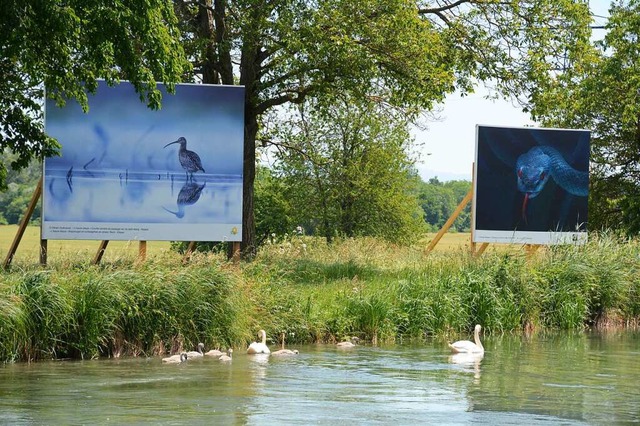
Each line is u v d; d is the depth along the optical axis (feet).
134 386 48.39
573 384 51.93
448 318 78.28
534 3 109.70
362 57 96.99
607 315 91.09
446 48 107.96
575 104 116.26
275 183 157.48
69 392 46.42
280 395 46.19
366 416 41.24
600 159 143.95
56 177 84.94
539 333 82.17
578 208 104.78
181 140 88.02
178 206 87.92
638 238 116.06
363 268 96.27
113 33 64.54
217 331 64.54
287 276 86.94
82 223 85.61
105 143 86.07
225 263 68.39
